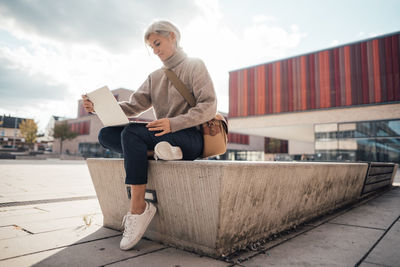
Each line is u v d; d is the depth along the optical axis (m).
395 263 1.39
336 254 1.52
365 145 18.52
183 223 1.52
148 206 1.57
